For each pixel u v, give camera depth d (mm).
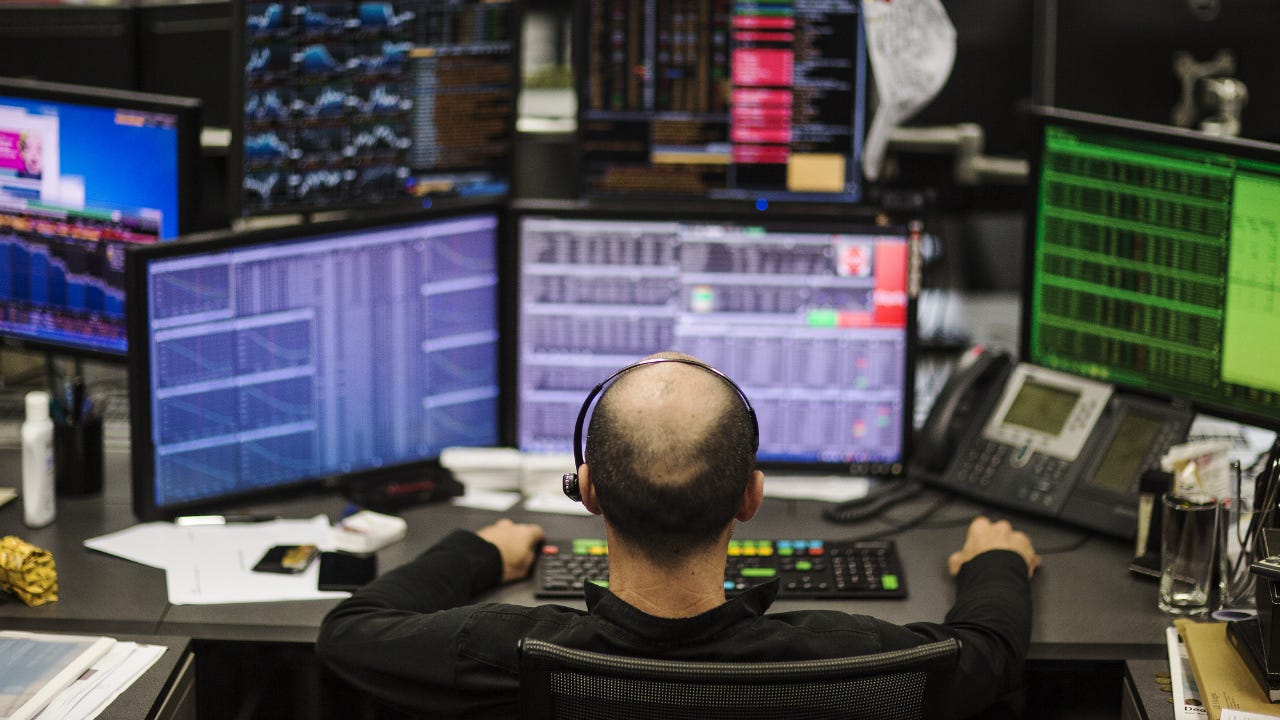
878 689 1305
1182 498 1863
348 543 2018
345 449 2186
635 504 1292
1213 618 1798
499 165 2504
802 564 1960
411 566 1757
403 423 2227
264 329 2072
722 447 1298
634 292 2234
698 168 2588
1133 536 2066
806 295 2217
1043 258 2236
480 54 2414
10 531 2055
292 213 2359
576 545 1997
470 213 2199
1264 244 1979
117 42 2641
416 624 1482
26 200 2250
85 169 2197
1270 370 2020
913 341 2215
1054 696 2121
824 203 2619
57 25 2652
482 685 1417
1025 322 2279
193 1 2633
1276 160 1931
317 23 2285
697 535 1304
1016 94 2637
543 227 2221
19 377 2613
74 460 2156
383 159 2398
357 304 2143
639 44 2521
